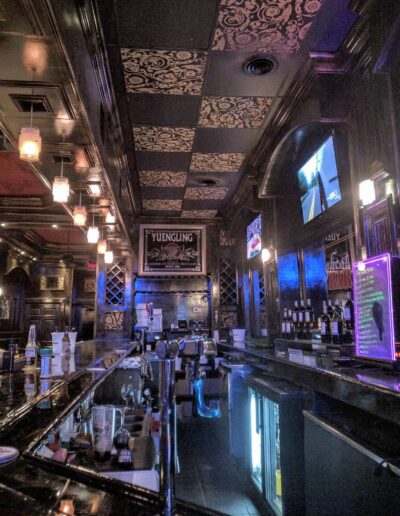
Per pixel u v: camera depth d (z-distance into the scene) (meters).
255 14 3.20
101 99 3.76
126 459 2.14
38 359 3.60
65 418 1.49
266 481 3.48
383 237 3.04
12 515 0.77
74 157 3.64
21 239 9.59
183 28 3.32
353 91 3.48
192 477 4.32
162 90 4.22
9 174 5.82
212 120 4.88
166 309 8.88
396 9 2.46
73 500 0.86
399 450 1.84
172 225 9.02
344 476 2.21
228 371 4.76
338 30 3.35
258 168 6.07
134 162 6.13
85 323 12.28
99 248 6.84
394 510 1.72
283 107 4.48
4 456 1.05
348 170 3.77
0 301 9.66
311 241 5.23
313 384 2.69
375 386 1.88
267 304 6.05
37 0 1.84
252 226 7.60
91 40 3.04
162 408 1.02
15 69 2.38
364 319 2.79
